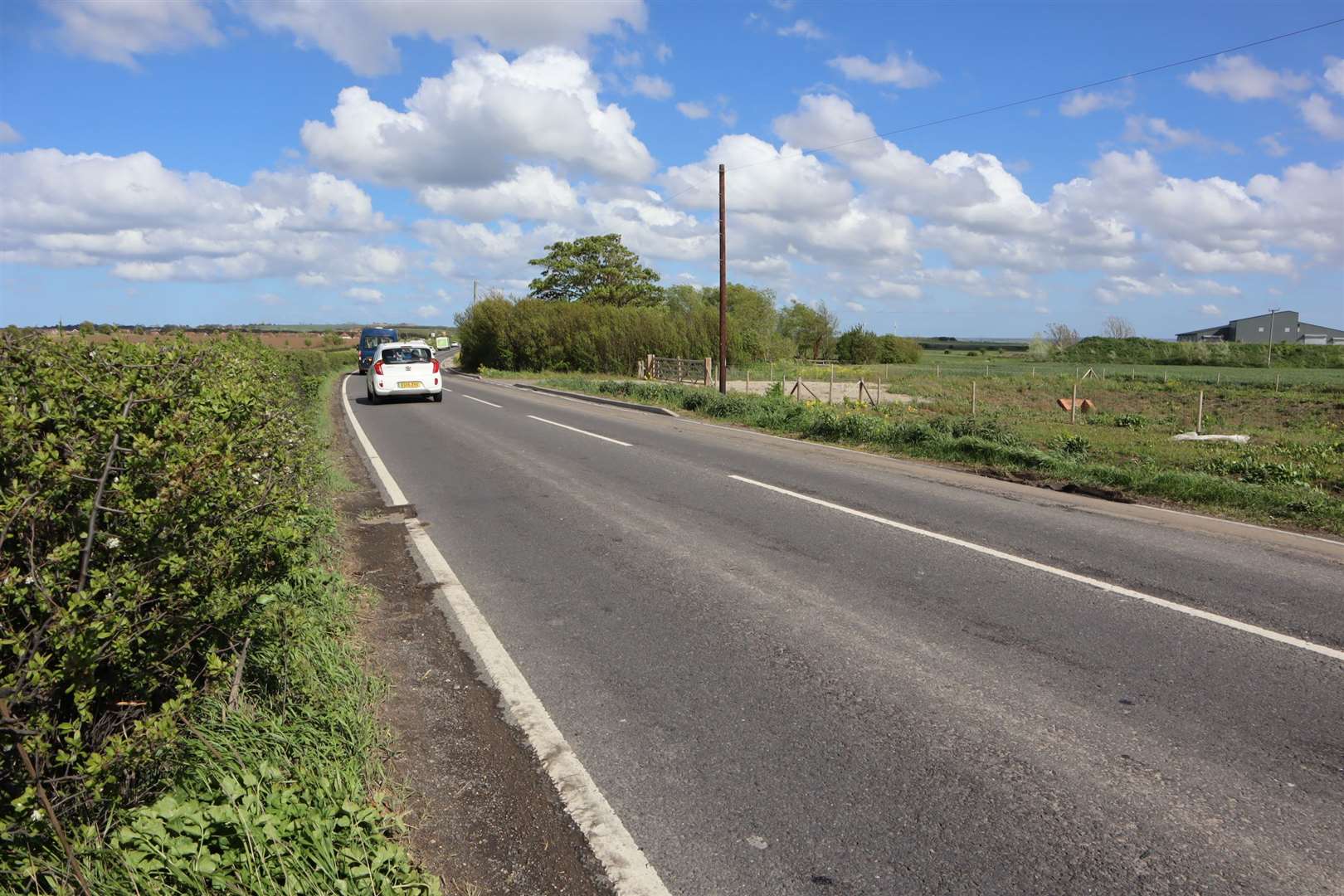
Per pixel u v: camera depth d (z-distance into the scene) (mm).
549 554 6746
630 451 12898
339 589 5391
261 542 3396
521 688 4164
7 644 2291
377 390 23094
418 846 2887
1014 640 4770
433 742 3627
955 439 13781
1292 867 2740
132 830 2451
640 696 4066
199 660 3523
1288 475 11609
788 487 9820
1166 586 5855
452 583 5957
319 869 2482
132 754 2570
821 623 5074
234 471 3291
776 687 4156
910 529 7617
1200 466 12938
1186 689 4117
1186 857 2793
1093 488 10164
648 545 7023
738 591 5730
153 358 3188
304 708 3535
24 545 2539
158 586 2830
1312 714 3838
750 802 3143
